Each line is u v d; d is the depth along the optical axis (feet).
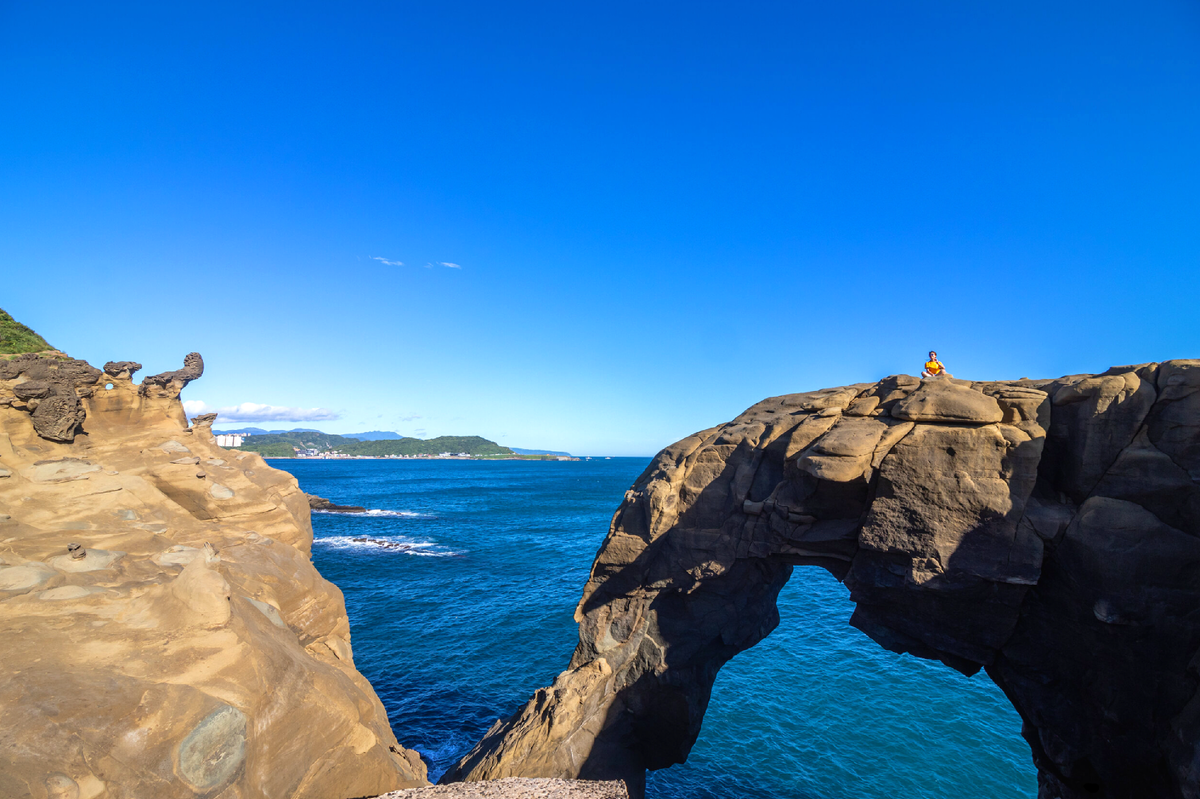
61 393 61.52
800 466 59.77
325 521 350.43
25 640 35.78
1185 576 43.83
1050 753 52.85
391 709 104.01
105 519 56.03
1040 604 51.70
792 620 167.94
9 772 27.50
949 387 58.29
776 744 96.63
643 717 72.08
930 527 53.16
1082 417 50.57
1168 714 44.27
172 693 34.50
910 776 86.89
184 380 80.07
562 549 264.11
